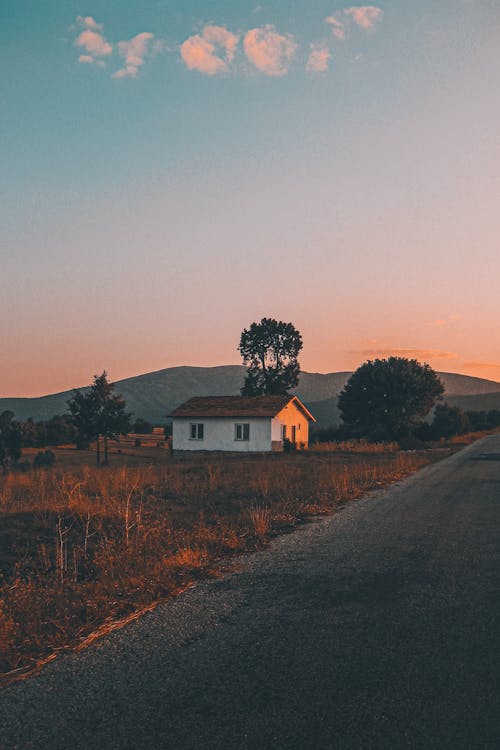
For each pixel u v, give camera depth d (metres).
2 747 3.61
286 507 13.52
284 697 4.16
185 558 8.21
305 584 7.27
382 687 4.29
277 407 45.19
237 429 44.53
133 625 5.82
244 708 4.01
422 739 3.57
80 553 8.81
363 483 19.17
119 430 44.66
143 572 7.44
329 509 13.79
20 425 45.12
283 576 7.69
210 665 4.77
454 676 4.47
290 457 37.00
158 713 3.97
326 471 22.84
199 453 45.09
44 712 4.05
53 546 9.30
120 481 17.30
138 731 3.74
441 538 10.15
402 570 7.93
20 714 4.04
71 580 7.23
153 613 6.20
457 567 8.05
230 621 5.89
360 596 6.71
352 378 69.75
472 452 37.81
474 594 6.71
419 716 3.85
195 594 6.90
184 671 4.66
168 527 10.66
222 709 4.00
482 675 4.48
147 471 21.56
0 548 9.12
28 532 10.10
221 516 12.52
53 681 4.56
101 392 44.50
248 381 73.94
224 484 18.19
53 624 5.74
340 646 5.14
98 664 4.87
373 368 68.69
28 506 12.52
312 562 8.48
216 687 4.35
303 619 5.91
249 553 9.14
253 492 16.56
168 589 6.96
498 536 10.25
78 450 60.59
